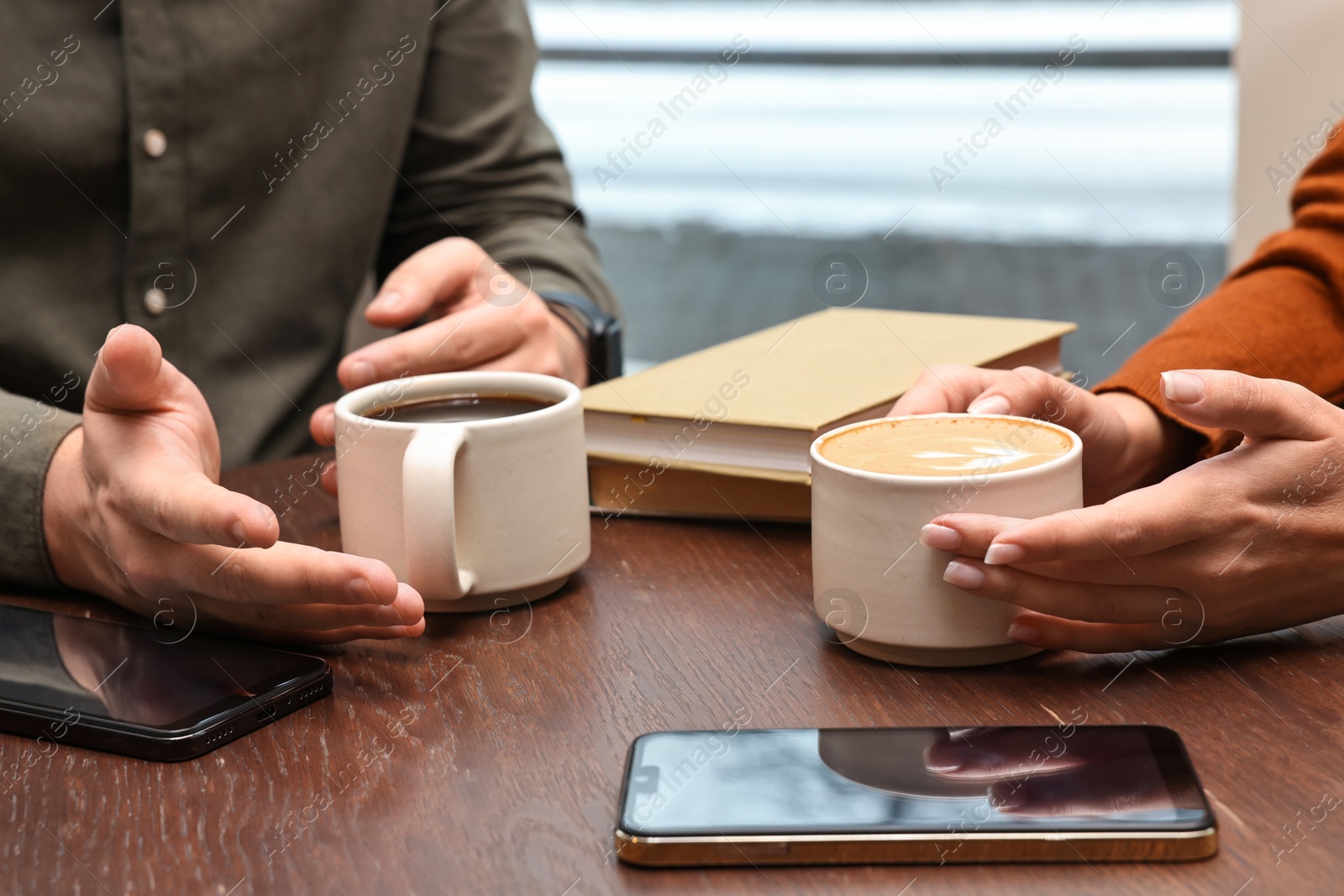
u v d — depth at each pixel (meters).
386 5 1.07
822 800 0.39
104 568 0.59
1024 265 3.47
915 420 0.57
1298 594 0.50
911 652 0.50
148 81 0.95
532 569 0.58
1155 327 2.81
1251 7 1.56
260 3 1.00
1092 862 0.37
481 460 0.56
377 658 0.54
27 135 0.93
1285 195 1.57
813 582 0.54
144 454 0.54
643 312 3.36
